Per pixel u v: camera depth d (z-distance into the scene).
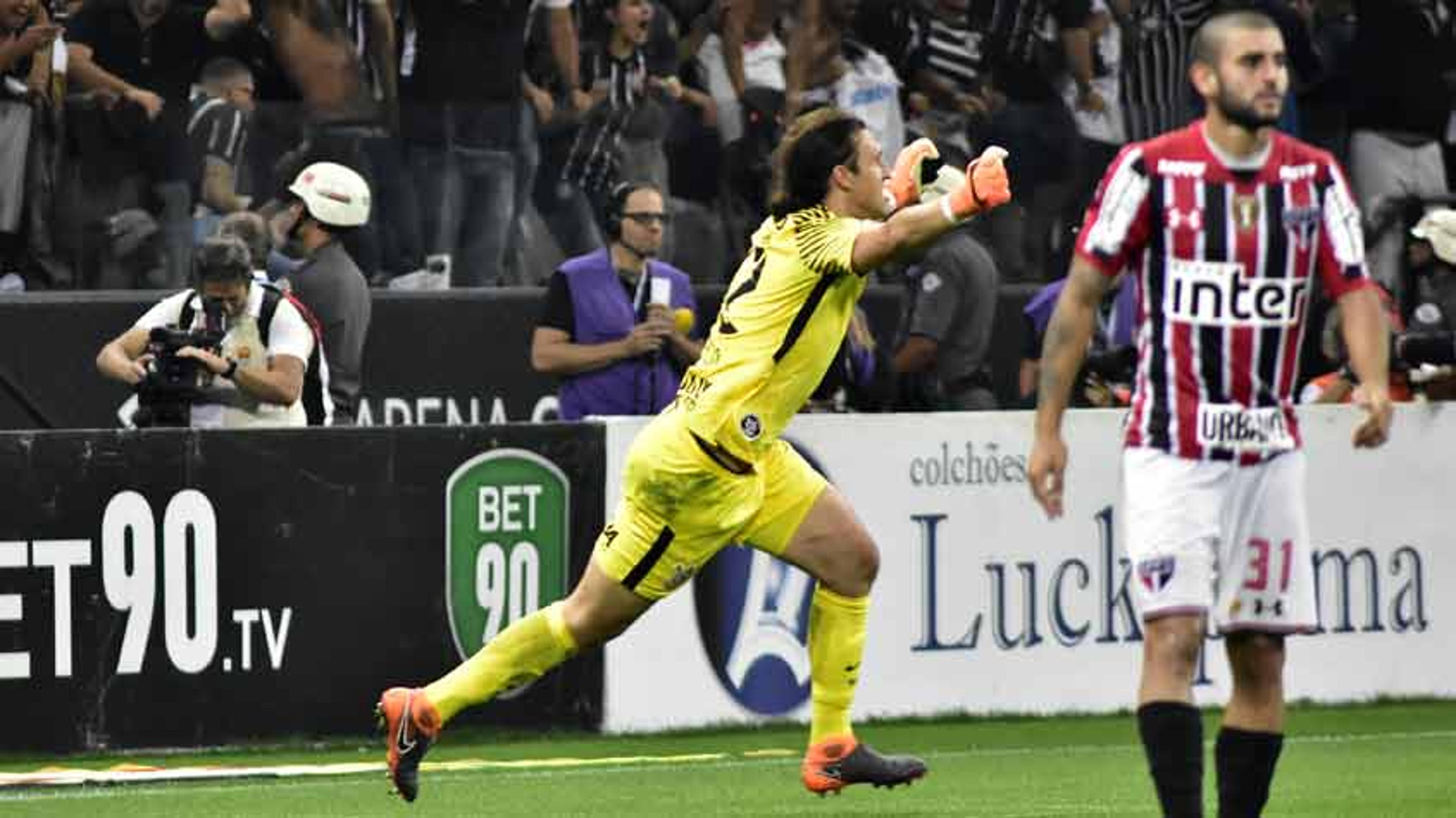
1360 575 35.16
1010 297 44.44
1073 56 46.66
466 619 31.23
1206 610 19.42
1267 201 19.23
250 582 30.27
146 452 29.81
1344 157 48.03
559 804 25.58
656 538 23.70
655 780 27.61
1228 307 19.22
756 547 24.52
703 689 32.19
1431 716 34.31
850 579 24.39
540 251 43.47
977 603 33.41
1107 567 34.12
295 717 30.52
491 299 42.16
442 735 31.23
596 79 43.62
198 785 27.58
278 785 27.39
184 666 30.00
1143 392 19.56
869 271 22.64
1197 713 19.27
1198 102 47.72
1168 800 19.06
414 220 42.47
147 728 29.88
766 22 44.78
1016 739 31.81
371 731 30.86
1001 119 46.44
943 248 41.12
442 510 31.09
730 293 23.52
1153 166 19.34
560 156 43.41
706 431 23.27
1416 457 35.44
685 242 44.44
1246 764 20.02
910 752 30.38
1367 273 19.91
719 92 44.66
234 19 41.28
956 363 41.38
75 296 39.78
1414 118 48.50
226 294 32.25
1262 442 19.36
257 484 30.30
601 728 31.77
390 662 30.92
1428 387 37.72
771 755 30.08
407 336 41.56
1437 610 35.69
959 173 36.62
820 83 45.28
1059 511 19.69
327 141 41.91
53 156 40.66
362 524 30.75
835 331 23.30
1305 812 24.77
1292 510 19.59
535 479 31.52
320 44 41.75
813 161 22.94
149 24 41.00
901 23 45.81
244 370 31.88
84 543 29.61
